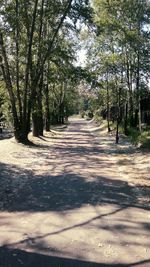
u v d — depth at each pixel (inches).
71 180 567.2
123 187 523.5
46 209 408.8
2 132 1972.2
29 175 597.3
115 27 1201.4
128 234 333.1
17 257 284.5
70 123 3036.4
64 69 1128.2
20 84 1066.1
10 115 1244.5
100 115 2847.0
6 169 626.5
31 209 407.8
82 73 1129.4
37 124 1225.4
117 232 337.7
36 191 491.8
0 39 944.9
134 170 654.5
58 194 478.0
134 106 1457.9
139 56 1245.7
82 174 619.2
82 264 273.7
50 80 1263.5
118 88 1293.1
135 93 1294.3
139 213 397.7
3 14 939.3
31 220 369.7
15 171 619.8
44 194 477.1
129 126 1461.6
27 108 1010.7
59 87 2463.1
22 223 360.5
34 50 1045.2
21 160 738.8
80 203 435.5
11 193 476.1
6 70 965.8
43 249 298.8
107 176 603.5
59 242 313.1
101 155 863.1
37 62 1019.3
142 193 489.7
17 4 942.4
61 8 1002.1
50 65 1252.5
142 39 1216.2
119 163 737.0
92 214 391.5
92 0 1234.0
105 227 350.9
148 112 1497.3
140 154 836.6
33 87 1013.8
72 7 994.1
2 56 962.7
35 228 346.6
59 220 370.6
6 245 306.5
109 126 1630.2
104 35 1286.9
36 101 1160.8
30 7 1027.3
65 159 788.0
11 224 357.7
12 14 946.7
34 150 909.8
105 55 1358.3
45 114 1644.9
